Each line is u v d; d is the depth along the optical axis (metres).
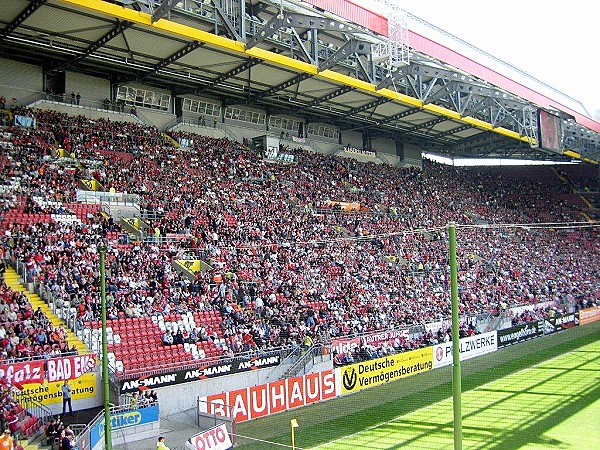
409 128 62.94
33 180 34.00
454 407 11.44
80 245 30.39
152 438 21.89
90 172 37.34
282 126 57.56
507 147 73.62
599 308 54.50
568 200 76.50
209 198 41.88
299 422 24.58
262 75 44.88
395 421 24.38
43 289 26.59
